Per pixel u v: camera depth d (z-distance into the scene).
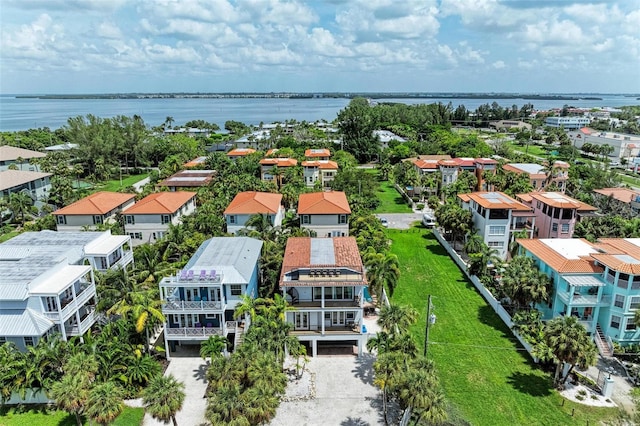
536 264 57.56
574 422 39.62
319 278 48.84
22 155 127.25
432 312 58.84
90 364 36.72
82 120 153.38
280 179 120.56
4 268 48.00
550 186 108.94
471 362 48.38
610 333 50.09
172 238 67.62
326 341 51.53
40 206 102.12
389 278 55.06
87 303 50.66
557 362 43.47
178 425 38.78
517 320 52.06
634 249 54.91
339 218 75.19
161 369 44.34
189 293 47.97
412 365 36.44
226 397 32.19
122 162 159.75
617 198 100.69
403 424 38.16
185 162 144.00
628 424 36.12
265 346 39.16
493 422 39.56
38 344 40.97
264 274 58.41
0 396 40.38
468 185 112.19
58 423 39.00
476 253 69.19
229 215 74.75
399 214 106.06
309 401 41.88
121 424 38.66
